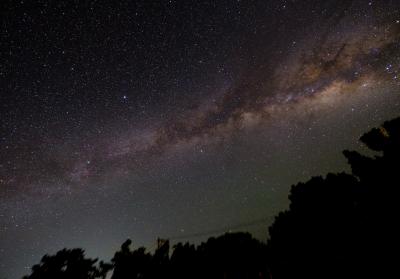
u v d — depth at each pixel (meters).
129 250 5.82
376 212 5.12
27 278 4.61
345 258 5.19
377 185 5.21
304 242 5.96
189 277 5.80
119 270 5.47
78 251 5.09
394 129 5.17
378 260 4.69
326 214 5.88
